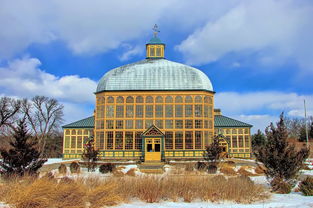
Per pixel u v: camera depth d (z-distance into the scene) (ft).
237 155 133.49
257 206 36.52
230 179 48.42
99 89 124.67
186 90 118.52
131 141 116.67
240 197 40.78
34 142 57.00
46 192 35.12
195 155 114.11
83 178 46.91
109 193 38.34
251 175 74.79
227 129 135.95
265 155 52.44
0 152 54.13
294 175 51.01
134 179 45.03
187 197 40.50
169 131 116.37
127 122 117.91
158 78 122.21
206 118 118.52
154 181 43.83
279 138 53.11
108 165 82.17
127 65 132.16
